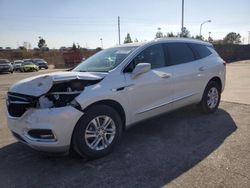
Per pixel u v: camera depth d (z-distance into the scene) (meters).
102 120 3.97
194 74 5.49
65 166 3.75
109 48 5.29
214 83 6.16
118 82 4.11
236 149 4.11
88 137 3.80
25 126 3.65
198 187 3.08
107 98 3.92
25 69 31.97
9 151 4.33
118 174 3.47
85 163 3.82
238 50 47.44
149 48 4.80
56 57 60.34
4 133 5.23
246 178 3.24
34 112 3.55
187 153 4.02
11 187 3.25
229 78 14.48
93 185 3.24
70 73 3.98
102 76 4.04
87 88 3.77
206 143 4.39
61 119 3.49
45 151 3.65
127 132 5.03
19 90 3.79
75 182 3.32
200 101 5.91
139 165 3.69
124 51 4.72
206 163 3.66
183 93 5.29
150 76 4.58
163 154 4.02
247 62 38.38
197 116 6.00
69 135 3.59
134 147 4.32
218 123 5.46
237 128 5.11
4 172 3.63
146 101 4.55
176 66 5.16
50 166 3.77
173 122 5.59
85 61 5.21
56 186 3.25
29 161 3.94
